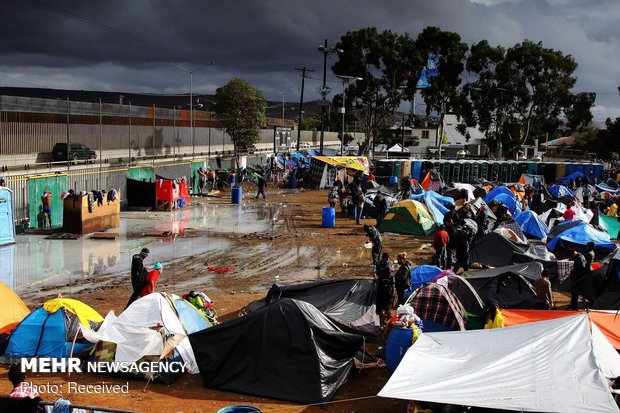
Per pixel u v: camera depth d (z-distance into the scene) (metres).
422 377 8.57
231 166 57.41
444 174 56.59
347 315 13.95
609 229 29.48
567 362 8.58
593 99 90.31
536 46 89.31
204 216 34.03
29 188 27.00
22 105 35.56
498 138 90.88
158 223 30.83
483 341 9.60
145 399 10.54
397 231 29.44
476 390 8.05
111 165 42.50
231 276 20.16
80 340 12.00
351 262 22.61
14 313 13.09
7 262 21.23
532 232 27.31
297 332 11.18
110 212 28.59
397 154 82.75
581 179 50.81
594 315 12.69
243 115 64.25
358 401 10.69
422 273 16.44
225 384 11.13
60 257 22.22
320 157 54.00
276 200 43.19
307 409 10.36
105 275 19.69
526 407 7.51
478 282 16.20
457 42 89.88
